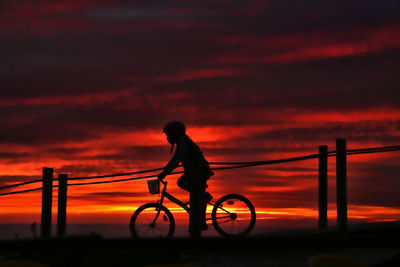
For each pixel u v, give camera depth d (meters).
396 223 31.30
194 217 36.12
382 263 25.98
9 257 25.00
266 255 28.16
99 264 22.77
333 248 20.86
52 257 24.95
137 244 21.67
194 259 27.94
